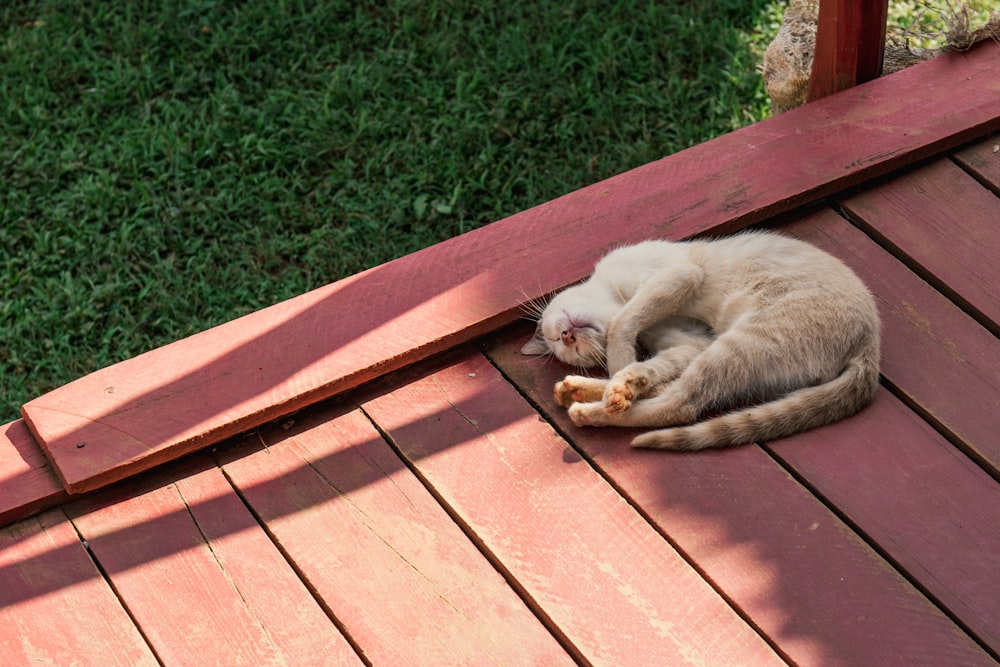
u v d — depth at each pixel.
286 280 3.63
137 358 3.10
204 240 3.69
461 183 3.75
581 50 3.97
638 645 2.84
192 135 3.83
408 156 3.78
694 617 2.86
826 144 3.29
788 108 3.57
